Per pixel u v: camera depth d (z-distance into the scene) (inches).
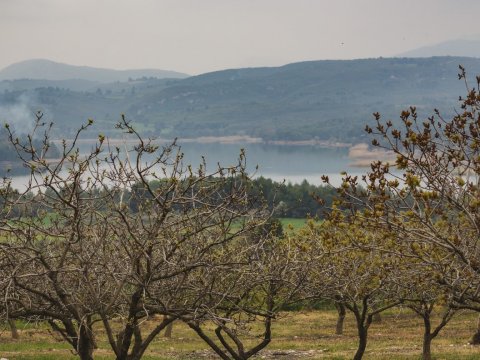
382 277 1539.1
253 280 1264.8
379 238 1389.0
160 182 1111.0
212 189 1130.7
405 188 946.1
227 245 1251.2
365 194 979.9
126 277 1083.9
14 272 1010.7
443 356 2817.4
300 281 1357.0
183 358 3127.5
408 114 933.2
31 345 3260.3
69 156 1029.2
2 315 1130.0
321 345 3619.6
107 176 1042.7
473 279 1051.3
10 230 1040.2
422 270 1196.5
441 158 948.6
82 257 1084.5
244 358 1487.5
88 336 1159.0
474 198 935.7
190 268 1130.0
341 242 1336.1
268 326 1487.5
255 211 1160.2
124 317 1187.3
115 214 1128.2
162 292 1206.9
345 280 1606.8
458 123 939.3
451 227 1040.8
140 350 1227.9
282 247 1385.3
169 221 1197.1
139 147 1026.1
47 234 1098.1
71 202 1070.4
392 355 2920.8
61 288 1103.6
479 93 935.0
